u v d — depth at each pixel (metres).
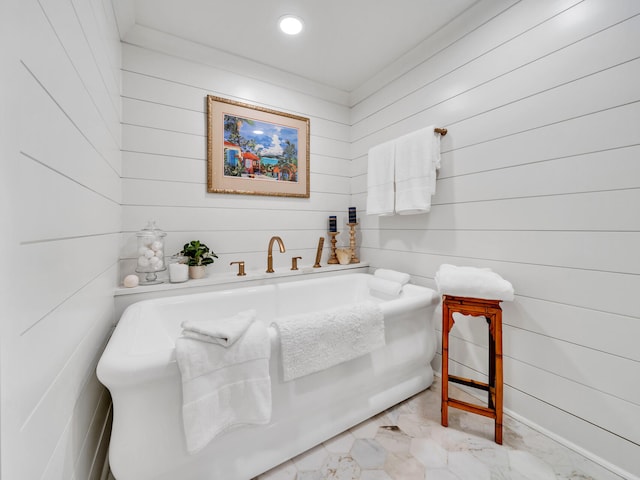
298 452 1.17
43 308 0.58
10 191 0.46
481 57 1.56
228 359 0.97
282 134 2.24
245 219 2.10
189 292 1.71
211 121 1.93
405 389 1.55
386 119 2.23
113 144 1.42
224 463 1.02
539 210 1.33
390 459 1.18
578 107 1.20
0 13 0.44
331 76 2.27
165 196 1.81
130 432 0.87
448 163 1.75
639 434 1.05
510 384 1.44
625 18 1.07
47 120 0.61
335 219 2.47
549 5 1.29
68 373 0.73
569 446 1.22
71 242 0.76
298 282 2.04
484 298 1.31
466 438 1.30
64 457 0.69
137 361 0.86
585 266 1.19
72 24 0.78
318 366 1.16
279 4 1.53
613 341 1.11
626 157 1.08
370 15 1.62
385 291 1.97
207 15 1.60
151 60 1.76
